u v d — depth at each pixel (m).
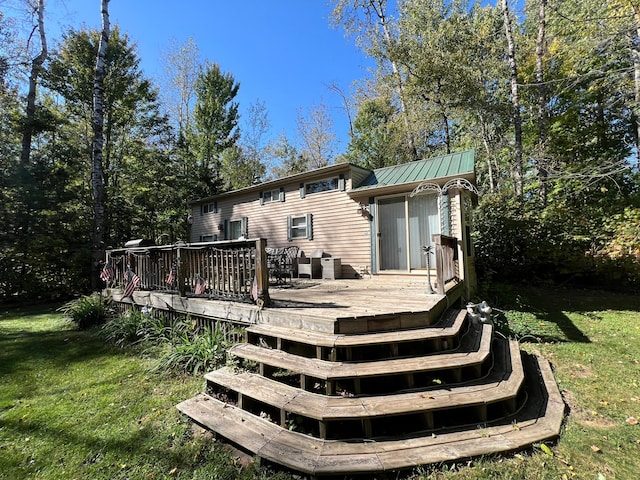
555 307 6.46
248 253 4.10
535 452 2.23
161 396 3.17
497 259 8.58
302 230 9.62
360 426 2.52
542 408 2.84
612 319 5.59
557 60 11.10
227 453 2.30
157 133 16.27
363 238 8.11
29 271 9.57
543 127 10.52
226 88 19.30
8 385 3.50
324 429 2.34
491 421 2.57
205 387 3.21
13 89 10.61
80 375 3.76
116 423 2.70
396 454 2.15
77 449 2.36
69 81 13.02
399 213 7.49
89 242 10.86
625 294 7.19
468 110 12.16
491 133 14.30
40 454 2.31
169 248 5.26
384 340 3.00
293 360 3.02
